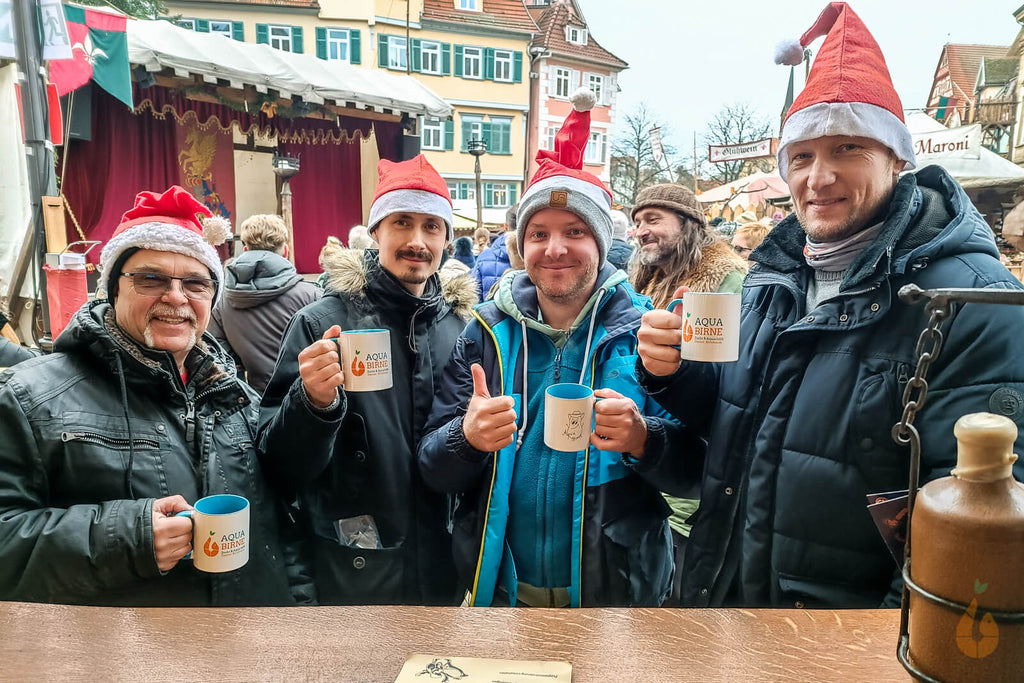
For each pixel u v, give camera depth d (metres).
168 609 1.04
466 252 6.23
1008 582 0.58
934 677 0.63
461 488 1.57
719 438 1.45
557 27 23.23
